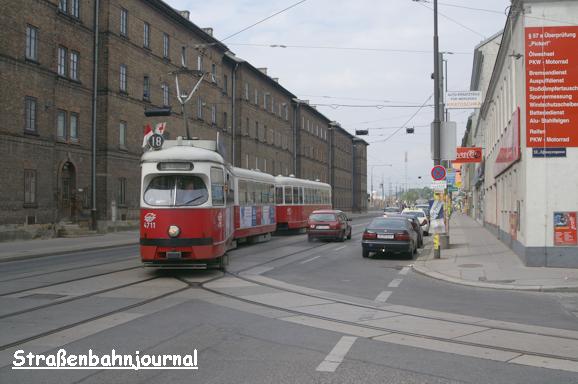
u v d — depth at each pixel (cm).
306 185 3950
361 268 1745
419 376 616
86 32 3469
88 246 2528
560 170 1620
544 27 1627
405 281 1455
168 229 1427
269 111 6712
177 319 912
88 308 1002
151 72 4091
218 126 5281
